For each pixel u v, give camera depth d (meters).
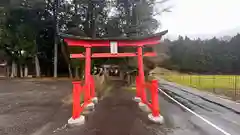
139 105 6.03
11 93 9.12
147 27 17.52
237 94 8.50
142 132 3.73
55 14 19.62
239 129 3.90
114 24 18.86
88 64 5.65
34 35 19.31
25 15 18.95
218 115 4.97
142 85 5.95
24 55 18.80
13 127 4.04
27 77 19.97
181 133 3.67
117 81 14.91
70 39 5.40
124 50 6.64
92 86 6.83
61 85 12.88
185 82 15.29
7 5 17.30
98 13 19.72
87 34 20.19
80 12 20.66
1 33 16.95
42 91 9.84
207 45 36.97
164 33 5.64
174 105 6.27
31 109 5.72
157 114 4.56
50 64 23.05
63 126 4.11
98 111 5.48
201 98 7.61
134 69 10.33
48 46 21.55
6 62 20.89
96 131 3.80
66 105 6.31
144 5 17.02
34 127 4.04
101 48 6.54
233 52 35.25
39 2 17.48
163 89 10.81
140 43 5.84
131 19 18.06
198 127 4.02
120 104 6.48
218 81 15.77
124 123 4.31
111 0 18.44
